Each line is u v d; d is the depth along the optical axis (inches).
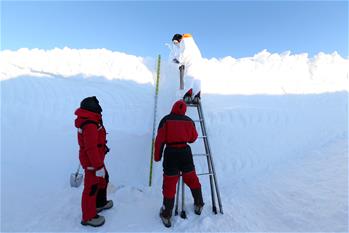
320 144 196.9
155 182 175.9
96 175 115.4
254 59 290.8
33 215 135.3
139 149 193.5
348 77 262.5
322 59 277.4
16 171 163.8
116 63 252.5
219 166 184.7
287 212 139.0
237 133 205.9
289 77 258.7
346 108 229.1
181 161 128.8
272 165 185.3
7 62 245.1
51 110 206.8
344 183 144.8
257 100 234.2
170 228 125.3
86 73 239.9
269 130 209.6
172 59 225.0
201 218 132.0
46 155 178.1
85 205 122.9
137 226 127.4
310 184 153.8
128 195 159.8
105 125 203.0
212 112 217.5
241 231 124.9
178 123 130.3
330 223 122.4
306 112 224.8
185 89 192.7
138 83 234.7
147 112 214.2
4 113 196.9
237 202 151.4
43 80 229.0
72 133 193.5
